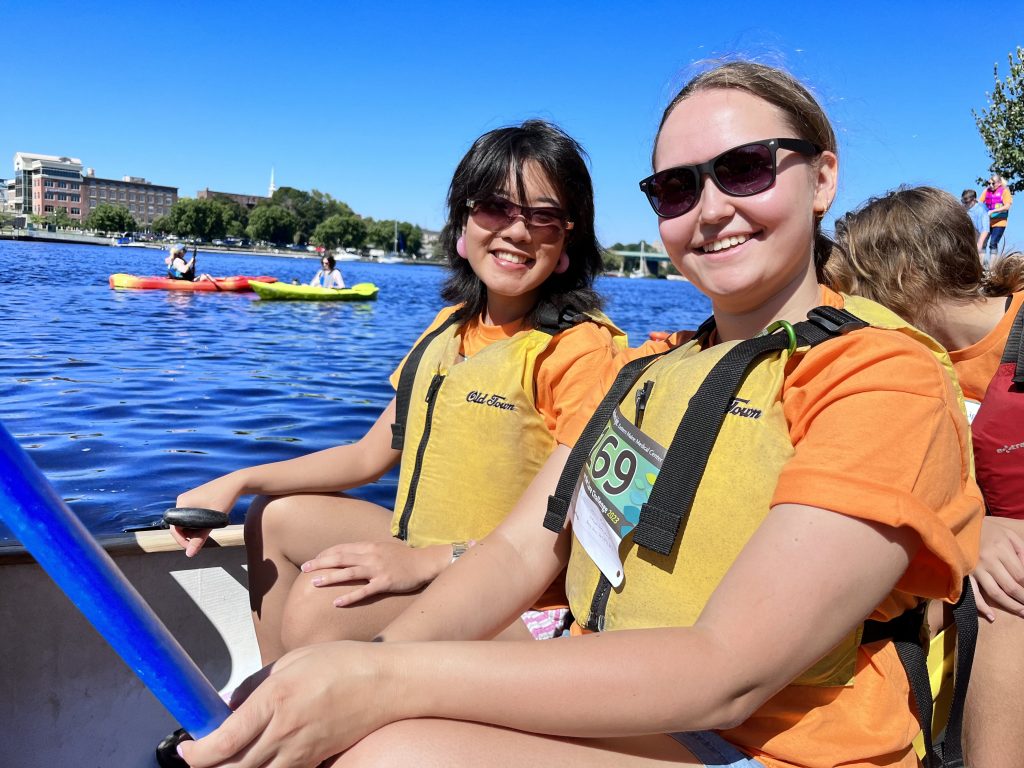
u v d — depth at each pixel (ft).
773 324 4.49
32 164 546.26
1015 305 7.62
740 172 4.46
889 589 3.67
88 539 3.25
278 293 68.95
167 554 7.42
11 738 6.75
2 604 6.66
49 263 115.75
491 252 7.14
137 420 20.18
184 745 3.58
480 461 6.79
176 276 71.97
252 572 7.18
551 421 6.86
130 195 573.33
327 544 7.09
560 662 3.60
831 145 4.77
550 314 7.14
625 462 4.68
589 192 7.33
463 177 7.25
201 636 7.65
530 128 7.14
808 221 4.63
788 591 3.56
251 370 29.89
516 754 3.57
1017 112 53.21
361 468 7.68
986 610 5.90
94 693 7.01
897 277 8.10
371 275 189.57
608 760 3.71
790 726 4.05
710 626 3.64
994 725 5.79
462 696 3.62
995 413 7.14
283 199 526.98
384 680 3.64
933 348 4.41
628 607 4.49
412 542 7.00
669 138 4.80
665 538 4.25
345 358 34.60
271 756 3.55
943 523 3.69
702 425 4.29
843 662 4.05
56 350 31.94
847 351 4.09
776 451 4.13
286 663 3.79
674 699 3.52
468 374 6.98
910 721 4.20
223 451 17.52
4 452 2.94
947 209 7.98
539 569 5.24
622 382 5.21
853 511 3.55
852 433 3.76
